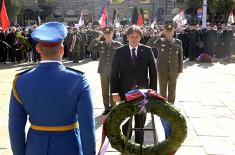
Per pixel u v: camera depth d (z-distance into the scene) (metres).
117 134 4.34
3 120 9.00
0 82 14.59
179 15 26.09
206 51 24.67
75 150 3.29
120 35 24.78
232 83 14.93
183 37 24.75
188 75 17.09
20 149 3.32
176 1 68.75
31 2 74.81
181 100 11.53
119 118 4.32
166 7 69.25
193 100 11.55
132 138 6.59
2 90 12.84
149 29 27.14
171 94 9.73
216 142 7.59
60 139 3.26
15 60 22.94
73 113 3.29
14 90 3.37
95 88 13.23
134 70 6.53
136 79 6.52
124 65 6.54
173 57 9.47
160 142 4.39
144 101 4.27
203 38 24.30
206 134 8.09
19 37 22.28
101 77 9.53
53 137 3.26
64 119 3.28
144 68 6.55
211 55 25.03
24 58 23.20
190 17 60.12
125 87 6.55
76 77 3.32
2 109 10.04
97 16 71.56
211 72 18.30
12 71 18.12
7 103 10.78
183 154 6.91
